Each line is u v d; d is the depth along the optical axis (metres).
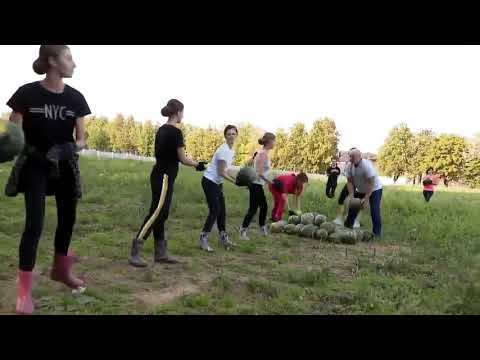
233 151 7.22
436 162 60.78
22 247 4.08
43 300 4.39
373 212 9.25
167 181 5.96
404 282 5.71
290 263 6.66
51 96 4.14
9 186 4.12
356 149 9.43
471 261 6.89
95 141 83.00
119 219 9.07
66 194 4.40
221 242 7.41
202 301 4.57
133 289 4.98
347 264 6.75
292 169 63.81
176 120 6.12
